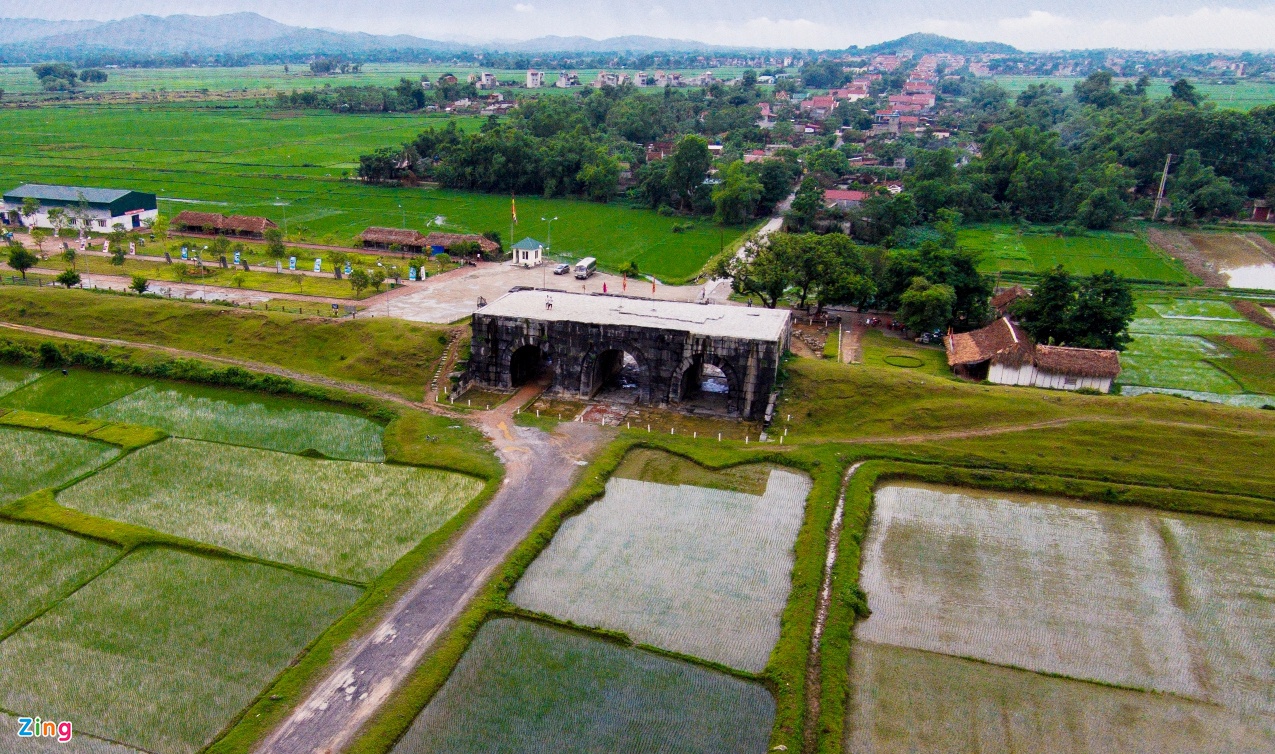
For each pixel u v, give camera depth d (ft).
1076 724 157.99
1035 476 248.32
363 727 149.89
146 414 283.79
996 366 320.91
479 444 262.47
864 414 285.02
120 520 215.10
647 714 156.46
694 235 601.62
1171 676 171.53
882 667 171.63
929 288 370.32
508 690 161.79
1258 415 273.33
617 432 274.57
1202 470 248.52
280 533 211.20
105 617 178.81
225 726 151.02
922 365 346.74
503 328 306.35
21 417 275.18
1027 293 405.59
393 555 202.90
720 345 288.30
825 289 394.32
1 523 212.84
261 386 304.71
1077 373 313.73
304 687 158.30
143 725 150.82
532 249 489.67
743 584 197.36
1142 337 395.55
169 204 623.77
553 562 203.72
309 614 181.27
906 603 192.65
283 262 464.65
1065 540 220.02
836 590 193.26
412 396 302.04
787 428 281.95
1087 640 181.78
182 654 168.55
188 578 192.54
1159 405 279.08
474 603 183.93
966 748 151.53
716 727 153.89
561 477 242.17
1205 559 212.64
